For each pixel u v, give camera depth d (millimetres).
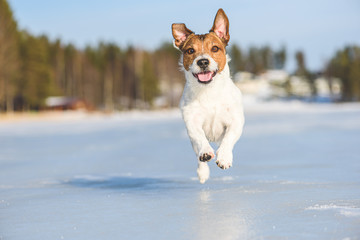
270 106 58469
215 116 4586
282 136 12484
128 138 13969
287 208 3271
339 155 7406
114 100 85312
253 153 8570
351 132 12625
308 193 3934
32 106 60281
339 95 91688
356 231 2506
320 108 53406
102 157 8656
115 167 7074
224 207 3410
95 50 97000
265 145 10109
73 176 6055
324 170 5676
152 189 4645
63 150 10414
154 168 6801
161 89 89375
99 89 85750
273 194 3955
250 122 22094
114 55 91312
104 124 27328
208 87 4492
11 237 2734
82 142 12852
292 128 15914
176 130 17703
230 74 4926
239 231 2645
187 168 6664
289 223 2779
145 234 2682
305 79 98625
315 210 3125
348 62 89125
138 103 83250
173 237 2584
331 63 93375
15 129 22531
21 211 3557
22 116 43250
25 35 60656
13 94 51969
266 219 2928
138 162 7648
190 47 4609
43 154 9539
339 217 2863
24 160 8383
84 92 84812
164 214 3240
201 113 4578
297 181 4781
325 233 2502
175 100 82438
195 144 4492
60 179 5750
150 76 80625
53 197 4250
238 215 3092
